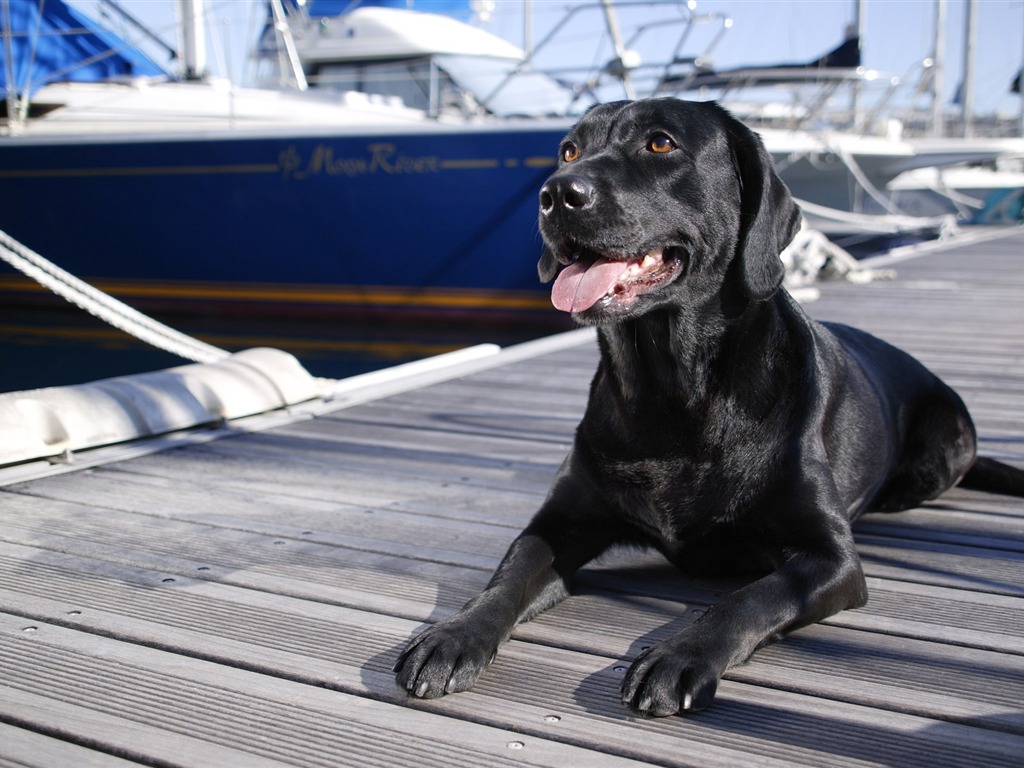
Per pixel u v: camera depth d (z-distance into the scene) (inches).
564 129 288.2
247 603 92.1
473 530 114.0
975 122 917.2
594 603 93.1
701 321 91.0
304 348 329.7
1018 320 261.4
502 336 325.4
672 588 97.2
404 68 364.2
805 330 98.6
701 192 92.6
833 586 84.0
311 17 376.8
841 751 66.2
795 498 89.6
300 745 67.3
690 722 70.1
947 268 405.4
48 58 331.9
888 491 121.7
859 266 374.3
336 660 80.3
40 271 203.0
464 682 74.3
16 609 90.5
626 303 88.2
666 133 91.9
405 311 335.3
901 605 91.8
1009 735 68.1
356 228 326.3
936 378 128.6
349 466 142.3
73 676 77.5
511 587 85.0
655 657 72.9
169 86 349.4
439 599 93.3
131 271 359.9
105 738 68.1
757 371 92.2
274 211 332.5
